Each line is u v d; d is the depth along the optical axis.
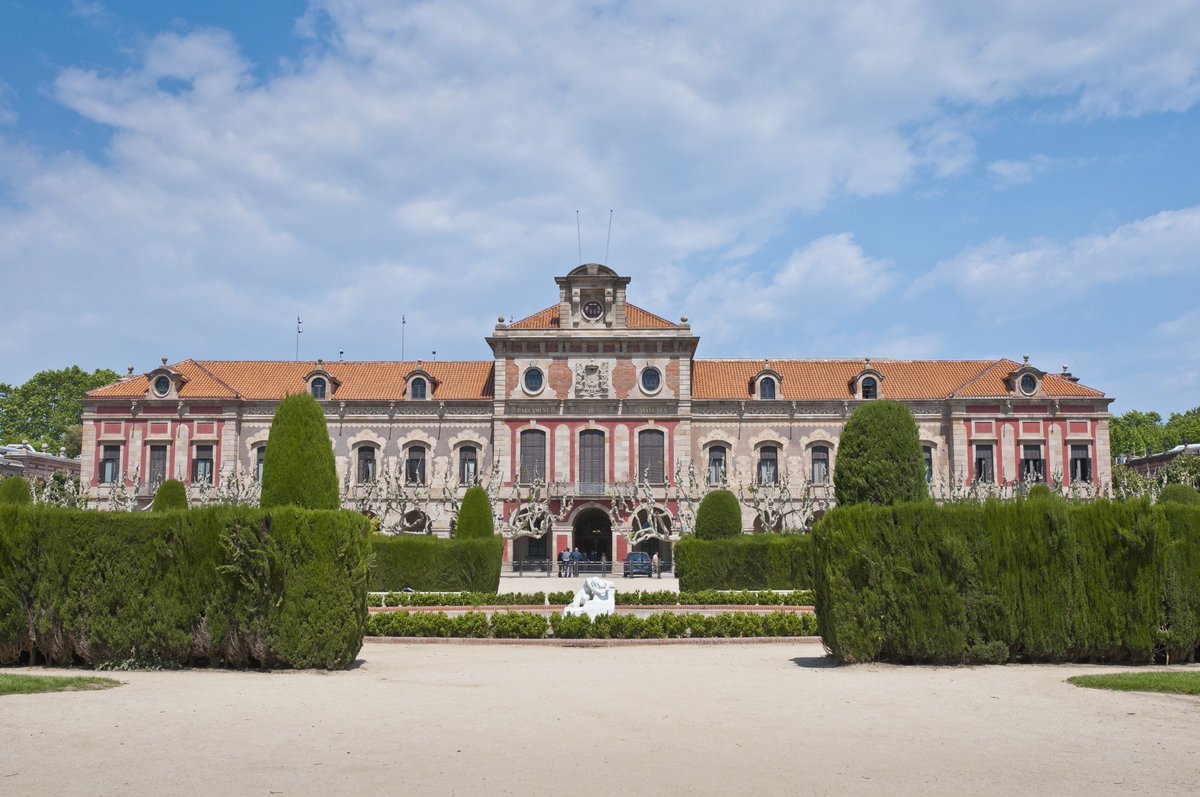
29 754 12.89
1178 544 22.91
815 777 11.88
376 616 28.58
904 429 34.12
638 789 11.34
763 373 78.81
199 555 21.89
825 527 23.09
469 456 78.12
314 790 11.26
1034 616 22.36
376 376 81.81
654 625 27.77
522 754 12.96
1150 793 11.21
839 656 22.59
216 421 77.19
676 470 76.31
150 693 17.89
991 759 12.76
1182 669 21.61
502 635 27.86
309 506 28.30
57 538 22.05
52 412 134.12
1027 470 76.94
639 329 77.38
